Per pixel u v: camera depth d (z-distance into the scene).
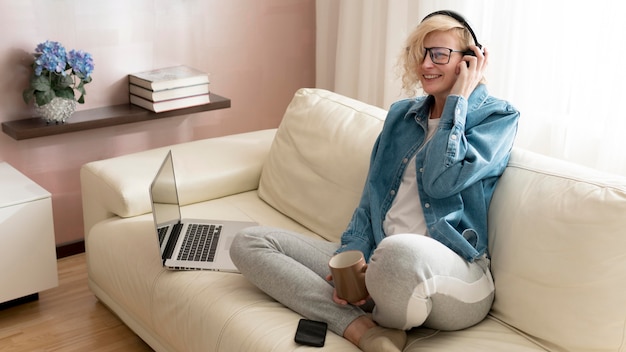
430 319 1.83
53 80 2.96
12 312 2.76
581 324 1.74
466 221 1.97
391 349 1.71
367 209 2.20
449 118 1.97
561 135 2.64
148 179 2.62
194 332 2.06
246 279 2.15
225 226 2.49
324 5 3.67
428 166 1.96
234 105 3.67
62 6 3.03
